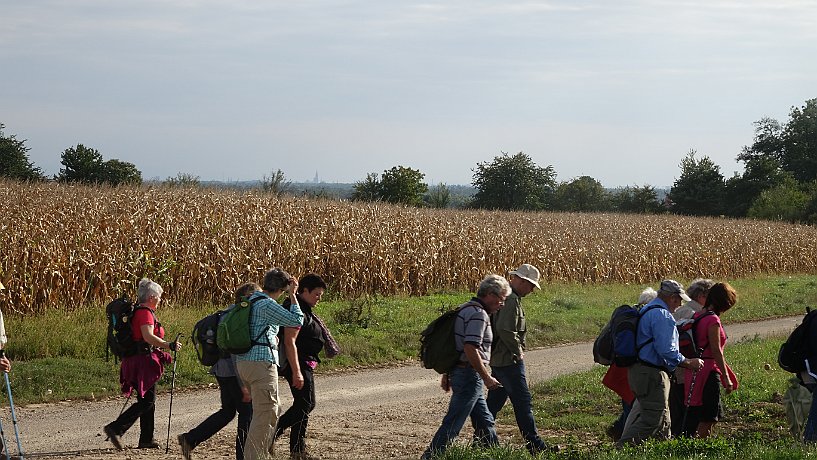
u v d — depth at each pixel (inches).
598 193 4190.5
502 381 352.2
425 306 903.7
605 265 1325.0
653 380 330.0
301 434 348.5
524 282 357.4
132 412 370.6
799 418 365.4
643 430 332.2
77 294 749.9
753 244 1630.2
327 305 859.4
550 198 4126.5
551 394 518.9
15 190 1093.1
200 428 339.9
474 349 310.2
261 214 1055.6
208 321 334.6
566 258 1294.3
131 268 792.9
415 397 539.5
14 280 697.0
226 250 879.1
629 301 1070.4
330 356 358.0
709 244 1563.7
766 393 493.0
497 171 3410.4
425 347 323.9
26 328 607.8
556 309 948.6
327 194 1375.5
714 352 355.3
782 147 4131.4
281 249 949.8
